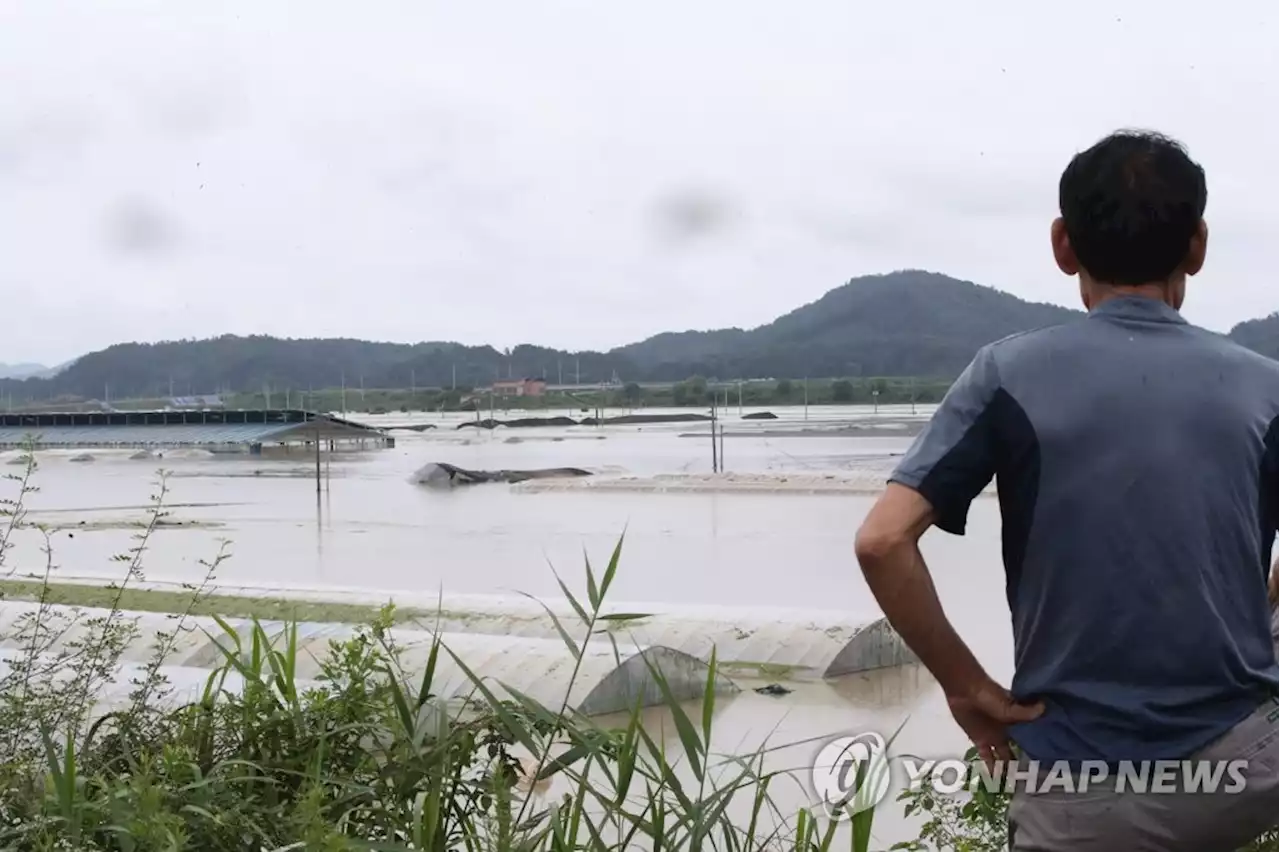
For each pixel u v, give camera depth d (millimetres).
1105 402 1988
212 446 55469
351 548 19391
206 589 12203
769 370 166125
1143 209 2062
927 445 2082
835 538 19750
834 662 9297
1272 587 2391
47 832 2711
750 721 7965
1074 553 1977
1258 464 2000
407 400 140250
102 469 41625
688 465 39656
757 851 3623
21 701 3533
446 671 8234
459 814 3092
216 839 2760
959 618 11641
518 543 19828
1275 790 1922
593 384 164375
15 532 20812
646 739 2963
